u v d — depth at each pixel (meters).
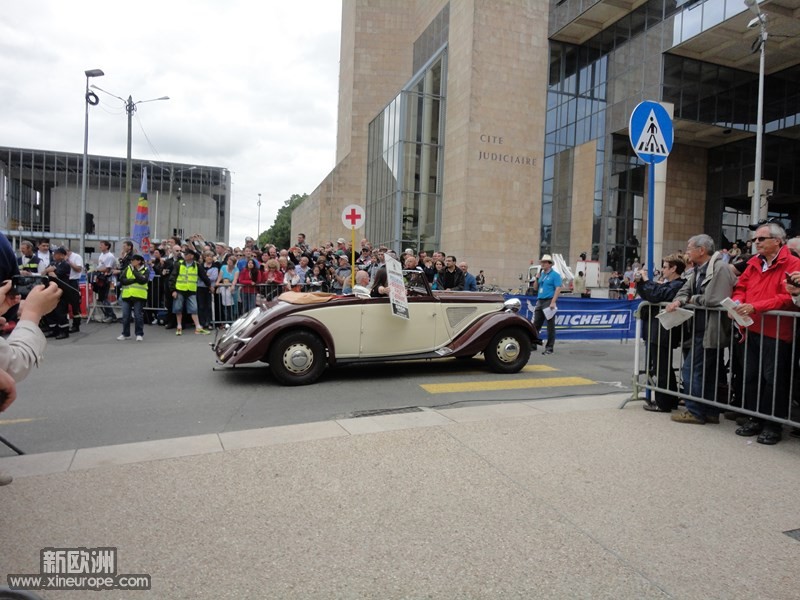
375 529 3.02
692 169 32.78
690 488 3.63
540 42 30.19
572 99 30.89
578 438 4.61
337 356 7.30
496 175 29.52
